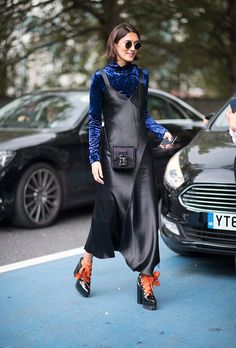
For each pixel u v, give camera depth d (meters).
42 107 7.48
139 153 3.99
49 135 6.75
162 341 3.59
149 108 7.65
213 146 5.03
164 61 18.84
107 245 4.05
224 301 4.28
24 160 6.41
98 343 3.57
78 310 4.11
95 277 4.84
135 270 3.97
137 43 3.93
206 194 4.56
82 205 7.28
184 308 4.14
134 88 3.99
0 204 6.34
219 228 4.52
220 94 19.78
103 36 16.08
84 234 6.39
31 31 15.19
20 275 4.93
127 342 3.58
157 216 4.02
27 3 14.27
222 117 5.83
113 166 3.98
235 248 4.48
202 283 4.69
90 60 18.55
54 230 6.57
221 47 18.34
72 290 4.52
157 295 4.42
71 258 5.44
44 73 17.80
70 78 18.62
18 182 6.43
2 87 15.54
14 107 7.69
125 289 4.54
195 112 8.29
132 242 3.97
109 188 4.00
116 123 3.97
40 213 6.65
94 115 4.05
